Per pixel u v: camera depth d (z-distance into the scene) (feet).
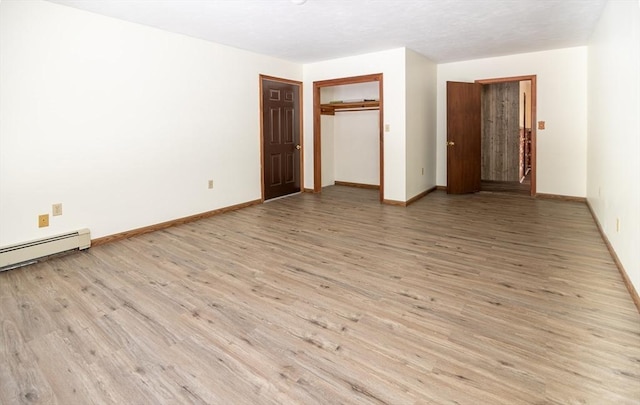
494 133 27.07
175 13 12.10
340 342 6.48
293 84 20.66
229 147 17.15
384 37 15.35
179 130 14.92
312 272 9.71
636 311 7.30
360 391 5.25
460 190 21.12
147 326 7.09
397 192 18.40
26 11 10.44
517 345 6.26
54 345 6.48
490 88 26.86
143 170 13.76
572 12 12.66
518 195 20.49
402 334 6.69
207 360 6.03
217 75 16.25
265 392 5.27
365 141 23.68
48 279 9.45
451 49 17.80
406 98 17.66
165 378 5.60
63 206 11.63
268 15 12.37
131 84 13.15
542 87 18.86
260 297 8.29
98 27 12.09
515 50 18.33
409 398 5.10
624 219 8.83
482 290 8.43
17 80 10.38
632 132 8.15
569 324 6.88
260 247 11.89
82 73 11.79
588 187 17.26
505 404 4.93
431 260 10.44
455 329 6.82
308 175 22.02
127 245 12.36
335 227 14.25
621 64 9.50
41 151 11.02
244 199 18.17
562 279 8.93
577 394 5.06
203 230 14.12
